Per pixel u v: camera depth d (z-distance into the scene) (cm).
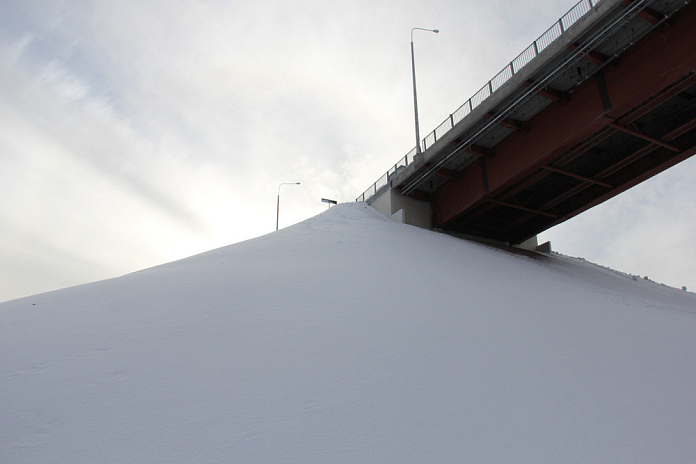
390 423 457
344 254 1528
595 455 434
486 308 954
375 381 548
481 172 2562
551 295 1259
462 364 627
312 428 438
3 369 538
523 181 2505
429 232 2547
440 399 519
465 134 2353
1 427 414
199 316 753
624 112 1838
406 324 777
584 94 1938
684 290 2506
